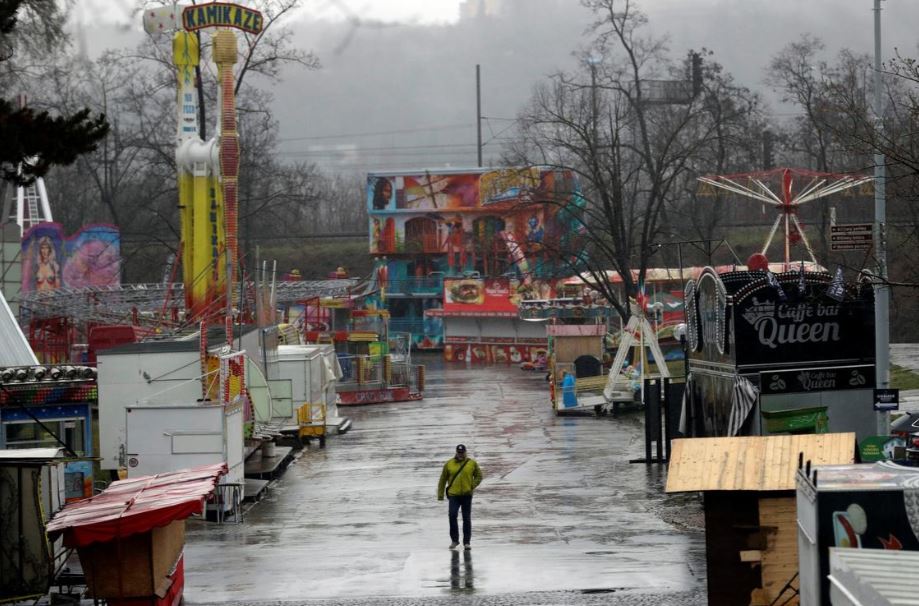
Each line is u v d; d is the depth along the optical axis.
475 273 157.62
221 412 44.19
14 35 68.56
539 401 91.88
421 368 100.00
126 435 44.31
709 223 127.19
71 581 30.72
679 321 121.06
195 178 87.38
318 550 37.31
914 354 100.94
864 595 14.05
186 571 34.47
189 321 75.88
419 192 165.75
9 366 51.81
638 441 64.19
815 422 40.47
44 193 100.56
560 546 36.75
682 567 32.94
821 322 41.19
